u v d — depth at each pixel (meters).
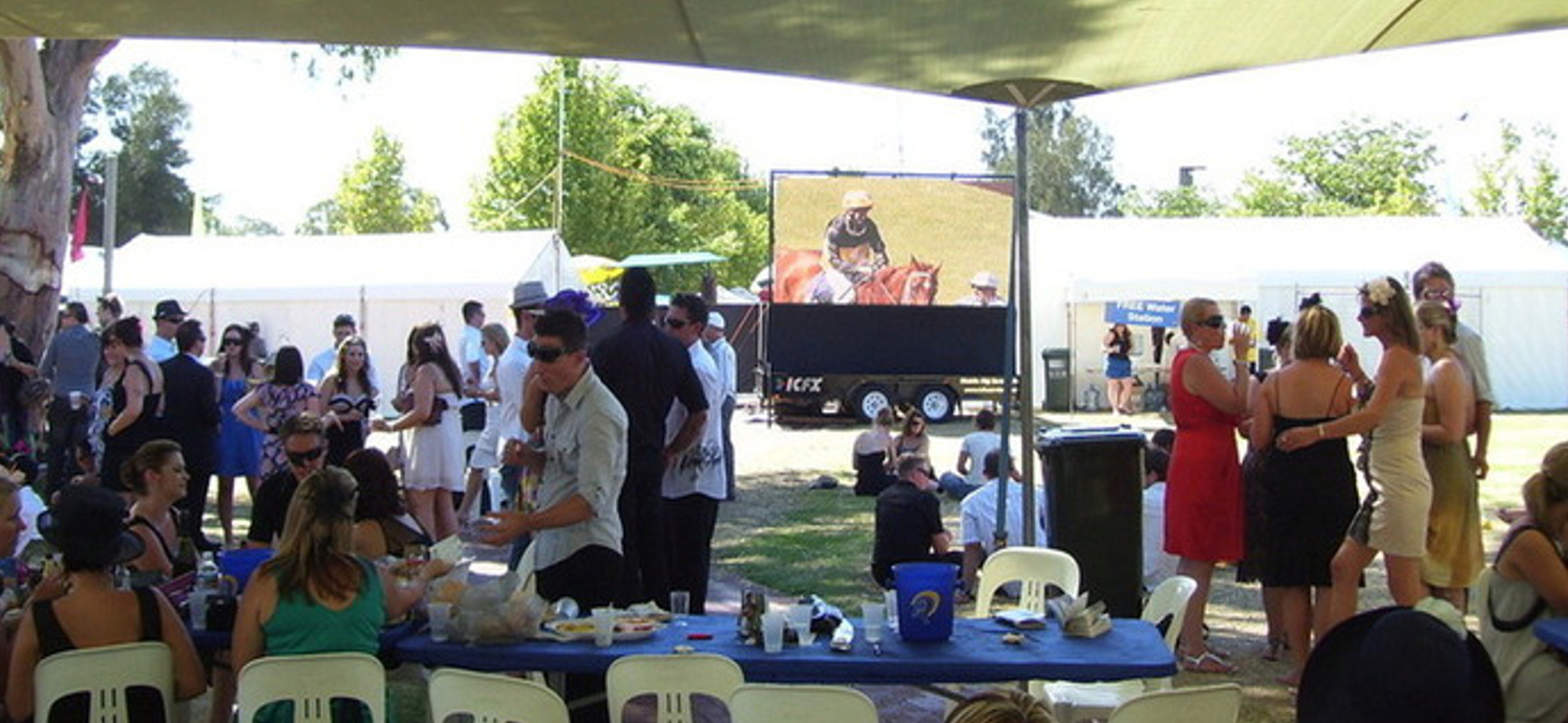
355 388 9.62
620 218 39.41
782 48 4.70
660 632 4.62
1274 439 6.29
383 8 4.23
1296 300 24.30
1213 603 8.49
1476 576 6.33
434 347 9.40
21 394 11.66
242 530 11.40
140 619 4.18
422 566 4.90
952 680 4.17
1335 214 55.75
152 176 57.28
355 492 4.35
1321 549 6.21
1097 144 70.19
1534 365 24.92
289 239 24.12
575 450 4.95
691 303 7.16
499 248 23.31
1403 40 4.62
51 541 4.23
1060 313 25.16
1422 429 6.27
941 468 15.98
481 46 4.71
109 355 9.30
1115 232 25.69
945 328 18.67
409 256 23.33
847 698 3.63
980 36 4.54
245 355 10.71
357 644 4.23
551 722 3.81
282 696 4.02
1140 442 7.09
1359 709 1.80
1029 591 5.46
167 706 4.13
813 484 14.51
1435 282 6.70
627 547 6.19
